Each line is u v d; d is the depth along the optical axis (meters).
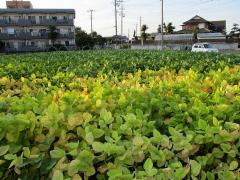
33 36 74.44
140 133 2.63
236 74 5.45
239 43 76.00
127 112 3.11
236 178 2.20
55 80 6.09
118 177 2.06
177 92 4.06
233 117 2.85
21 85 5.66
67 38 75.81
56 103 3.26
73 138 2.62
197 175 2.20
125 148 2.40
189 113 2.98
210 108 3.02
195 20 115.94
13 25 73.75
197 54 18.89
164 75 6.23
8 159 2.28
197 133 2.56
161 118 3.08
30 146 2.51
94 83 5.02
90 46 83.50
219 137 2.42
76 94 3.75
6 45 73.56
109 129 2.70
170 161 2.27
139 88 4.06
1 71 7.58
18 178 2.25
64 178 2.18
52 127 2.60
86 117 2.79
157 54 19.97
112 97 3.67
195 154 2.45
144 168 2.15
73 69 8.55
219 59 13.33
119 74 7.38
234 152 2.34
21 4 89.62
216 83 4.70
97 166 2.32
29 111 2.79
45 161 2.30
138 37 110.88
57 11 75.06
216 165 2.36
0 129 2.47
